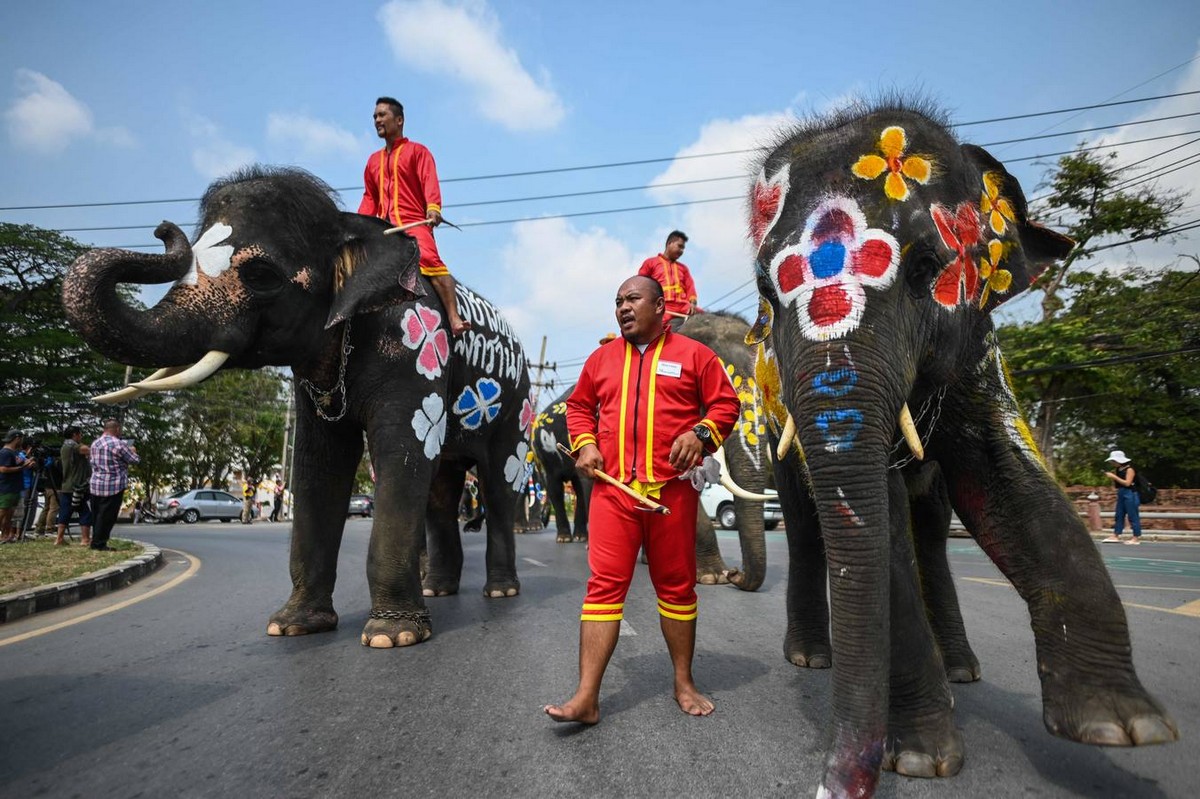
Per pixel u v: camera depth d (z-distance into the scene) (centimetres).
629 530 292
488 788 228
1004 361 292
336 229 447
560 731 280
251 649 423
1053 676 233
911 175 253
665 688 339
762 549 650
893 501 266
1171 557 1129
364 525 2567
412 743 268
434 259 527
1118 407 2461
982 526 270
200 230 425
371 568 445
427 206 542
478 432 621
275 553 1186
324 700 322
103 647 434
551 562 962
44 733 281
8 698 328
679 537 297
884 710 200
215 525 2806
